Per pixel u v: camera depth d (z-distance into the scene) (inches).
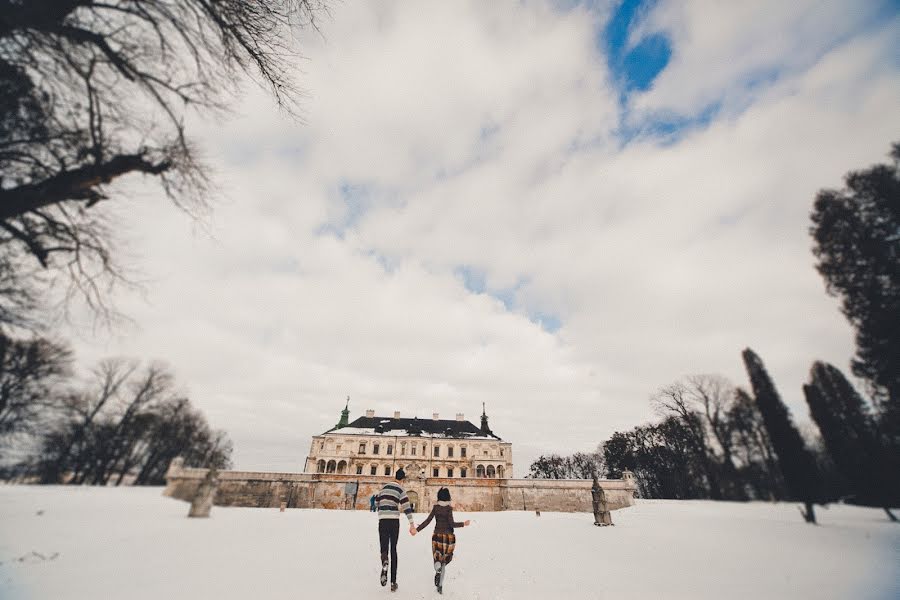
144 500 343.9
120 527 277.1
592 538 483.8
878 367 221.8
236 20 247.9
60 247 256.5
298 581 221.6
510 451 2071.9
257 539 365.4
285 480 1485.0
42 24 197.8
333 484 1520.7
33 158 238.7
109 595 177.9
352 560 296.2
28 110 229.0
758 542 219.0
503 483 1625.2
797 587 182.1
